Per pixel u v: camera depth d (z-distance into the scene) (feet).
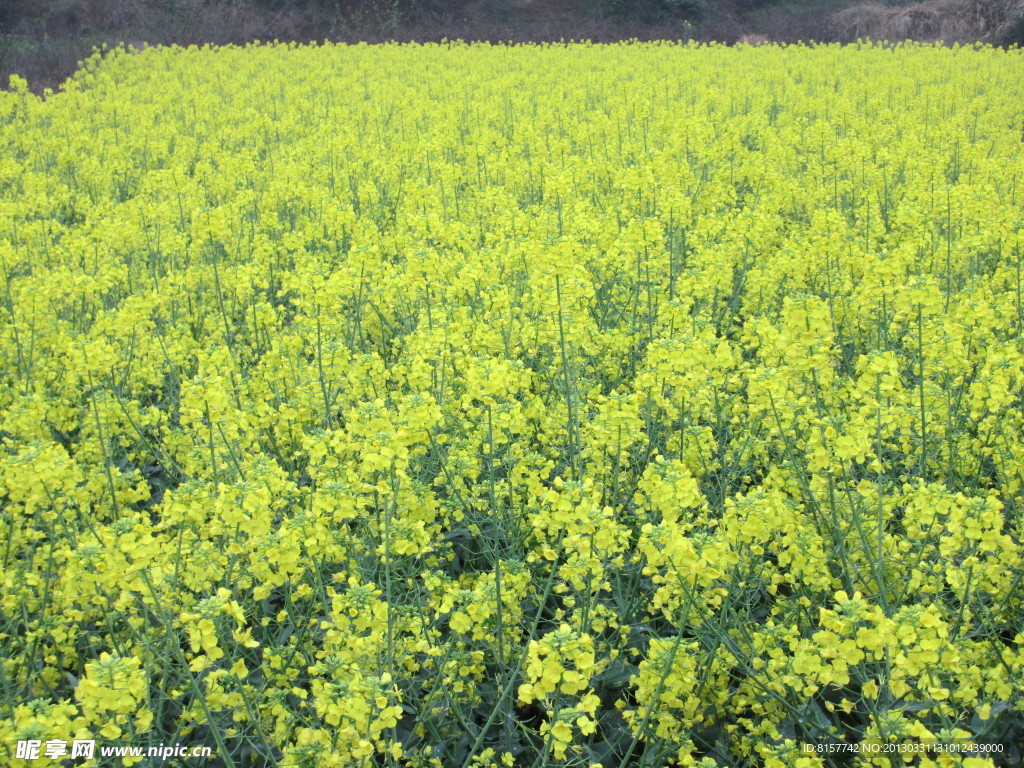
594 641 12.19
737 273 25.53
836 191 31.55
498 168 34.68
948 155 33.58
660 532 9.76
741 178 33.63
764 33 121.29
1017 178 30.40
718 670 11.46
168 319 23.32
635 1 127.24
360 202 33.50
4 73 80.84
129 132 54.65
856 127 42.80
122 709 8.47
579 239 24.64
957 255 22.50
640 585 13.52
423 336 15.64
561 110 47.47
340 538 12.21
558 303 15.12
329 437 12.77
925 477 14.34
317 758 9.57
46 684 12.08
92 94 68.69
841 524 12.62
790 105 50.65
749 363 16.83
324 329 18.07
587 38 121.19
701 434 15.03
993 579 11.37
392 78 72.08
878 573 11.33
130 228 26.61
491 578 12.23
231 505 10.83
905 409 14.75
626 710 10.76
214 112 59.00
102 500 14.89
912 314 17.04
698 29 122.83
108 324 18.29
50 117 58.44
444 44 105.50
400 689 11.71
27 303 20.01
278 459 16.65
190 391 12.48
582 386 16.84
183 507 11.01
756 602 13.60
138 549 9.77
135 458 18.54
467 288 20.30
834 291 21.39
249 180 39.11
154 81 75.41
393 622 10.92
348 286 16.55
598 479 14.07
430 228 23.57
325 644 11.23
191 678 9.34
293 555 10.84
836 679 9.18
